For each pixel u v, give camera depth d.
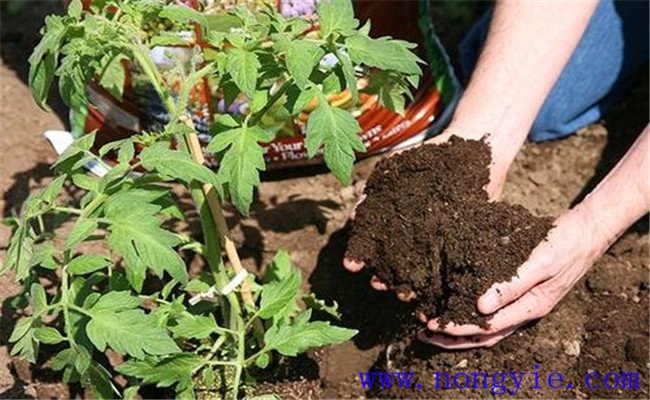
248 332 0.93
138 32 0.80
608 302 1.05
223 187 0.87
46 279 1.02
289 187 1.17
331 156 0.78
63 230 1.07
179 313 0.85
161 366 0.81
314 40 0.79
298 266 1.11
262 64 0.81
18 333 0.80
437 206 0.95
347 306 1.09
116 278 0.86
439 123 1.16
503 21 1.06
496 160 1.02
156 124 1.06
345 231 1.13
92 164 1.12
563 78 1.17
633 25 1.18
